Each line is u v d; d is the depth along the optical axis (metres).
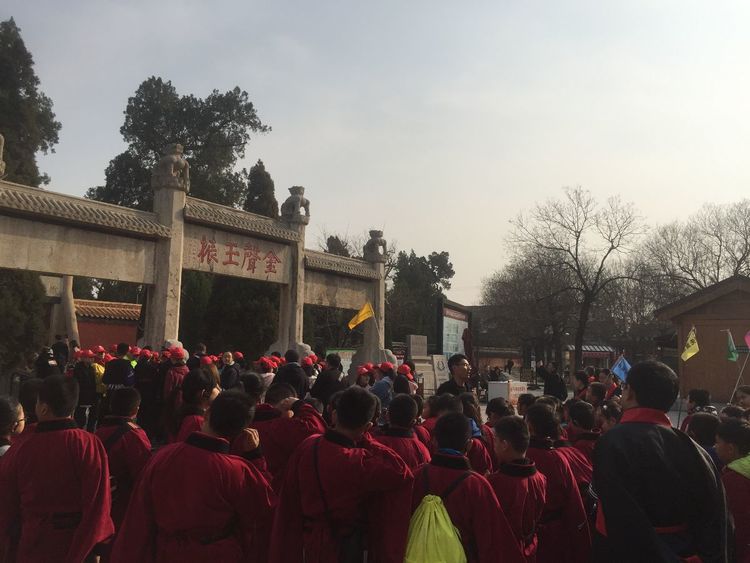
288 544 3.58
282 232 19.95
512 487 4.16
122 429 4.84
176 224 16.56
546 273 47.03
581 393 10.91
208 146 41.00
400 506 3.56
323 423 5.39
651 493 2.83
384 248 24.89
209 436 3.54
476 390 22.92
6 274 20.12
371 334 23.84
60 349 14.54
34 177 26.14
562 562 4.61
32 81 26.89
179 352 11.70
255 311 29.08
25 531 3.79
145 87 40.91
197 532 3.36
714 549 2.81
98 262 15.04
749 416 7.00
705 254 50.28
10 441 4.53
